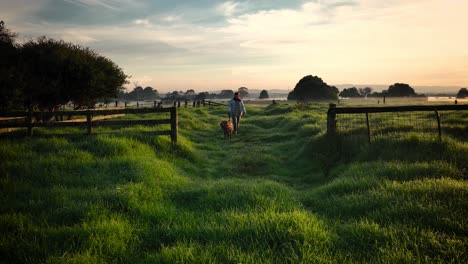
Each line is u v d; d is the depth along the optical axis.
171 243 3.76
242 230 3.79
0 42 12.45
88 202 4.84
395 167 6.46
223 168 9.40
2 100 11.38
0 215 4.21
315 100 85.50
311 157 9.69
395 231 3.60
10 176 5.89
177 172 7.93
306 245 3.39
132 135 9.86
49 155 7.30
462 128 10.27
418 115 16.12
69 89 13.89
